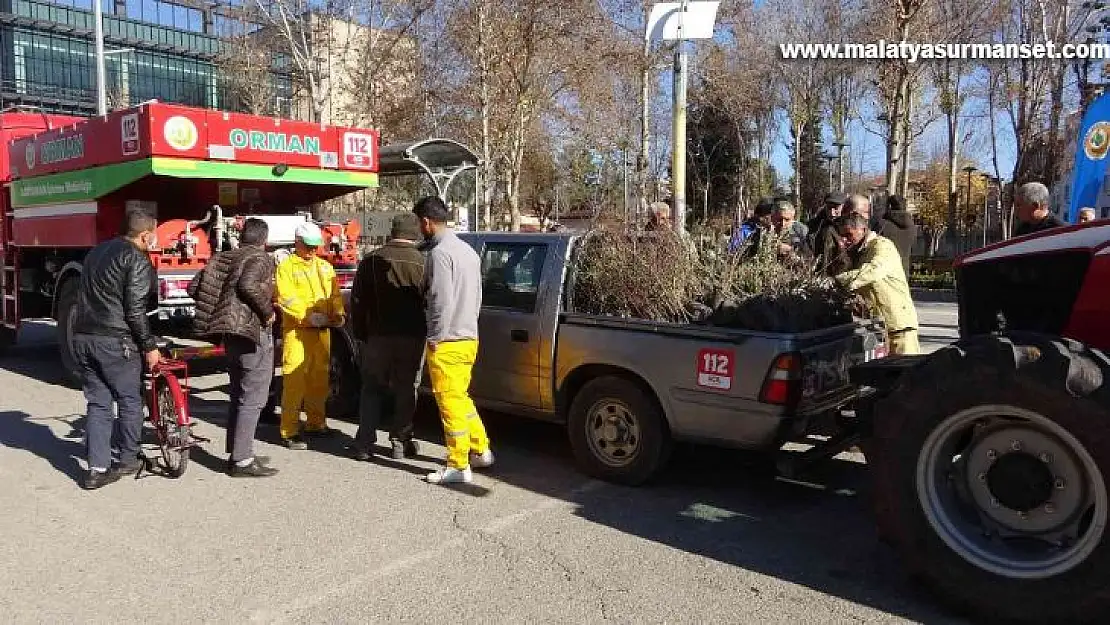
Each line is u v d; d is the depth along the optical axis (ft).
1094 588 11.29
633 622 12.44
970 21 63.98
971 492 12.76
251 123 28.86
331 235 31.01
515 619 12.54
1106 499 11.16
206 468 20.34
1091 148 31.96
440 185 51.39
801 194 142.51
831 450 16.70
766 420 16.29
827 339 17.29
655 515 16.97
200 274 19.54
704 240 20.81
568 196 107.76
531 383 19.74
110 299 18.54
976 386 12.09
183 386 20.18
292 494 18.33
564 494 18.25
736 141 128.57
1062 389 11.37
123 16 164.96
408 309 20.04
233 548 15.29
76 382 30.17
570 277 19.66
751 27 93.91
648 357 17.66
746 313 17.22
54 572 14.29
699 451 21.50
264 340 19.48
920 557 12.71
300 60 84.58
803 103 101.86
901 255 25.82
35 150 32.09
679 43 30.45
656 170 99.25
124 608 12.95
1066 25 67.05
